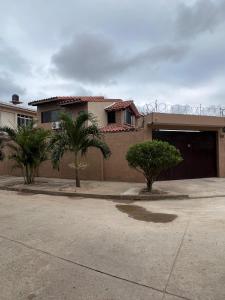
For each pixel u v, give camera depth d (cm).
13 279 429
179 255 506
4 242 595
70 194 1219
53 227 700
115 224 718
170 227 683
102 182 1520
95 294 382
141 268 459
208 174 1678
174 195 1110
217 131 1683
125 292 387
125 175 1522
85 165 1428
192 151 1638
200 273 436
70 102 2447
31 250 546
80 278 429
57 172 1791
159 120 1462
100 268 462
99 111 2505
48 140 1486
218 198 1091
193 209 895
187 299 368
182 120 1504
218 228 666
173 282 411
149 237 607
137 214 836
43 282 418
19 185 1502
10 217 818
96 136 1368
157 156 1134
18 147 1641
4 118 2855
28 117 3106
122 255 513
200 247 543
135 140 1500
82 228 686
